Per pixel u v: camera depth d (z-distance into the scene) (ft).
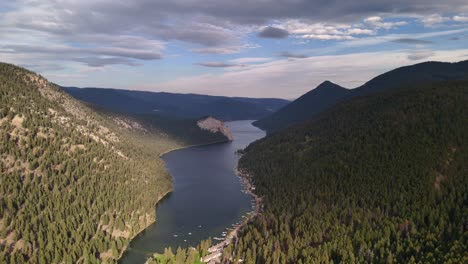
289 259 547.08
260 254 563.07
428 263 469.57
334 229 620.90
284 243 602.44
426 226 607.78
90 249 585.22
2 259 520.01
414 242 553.64
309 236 609.42
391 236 588.50
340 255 537.24
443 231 577.43
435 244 540.11
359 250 538.88
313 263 508.12
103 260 595.06
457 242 508.94
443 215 625.82
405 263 492.13
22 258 524.93
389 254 508.12
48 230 593.42
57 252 542.57
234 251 612.29
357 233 586.04
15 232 574.15
